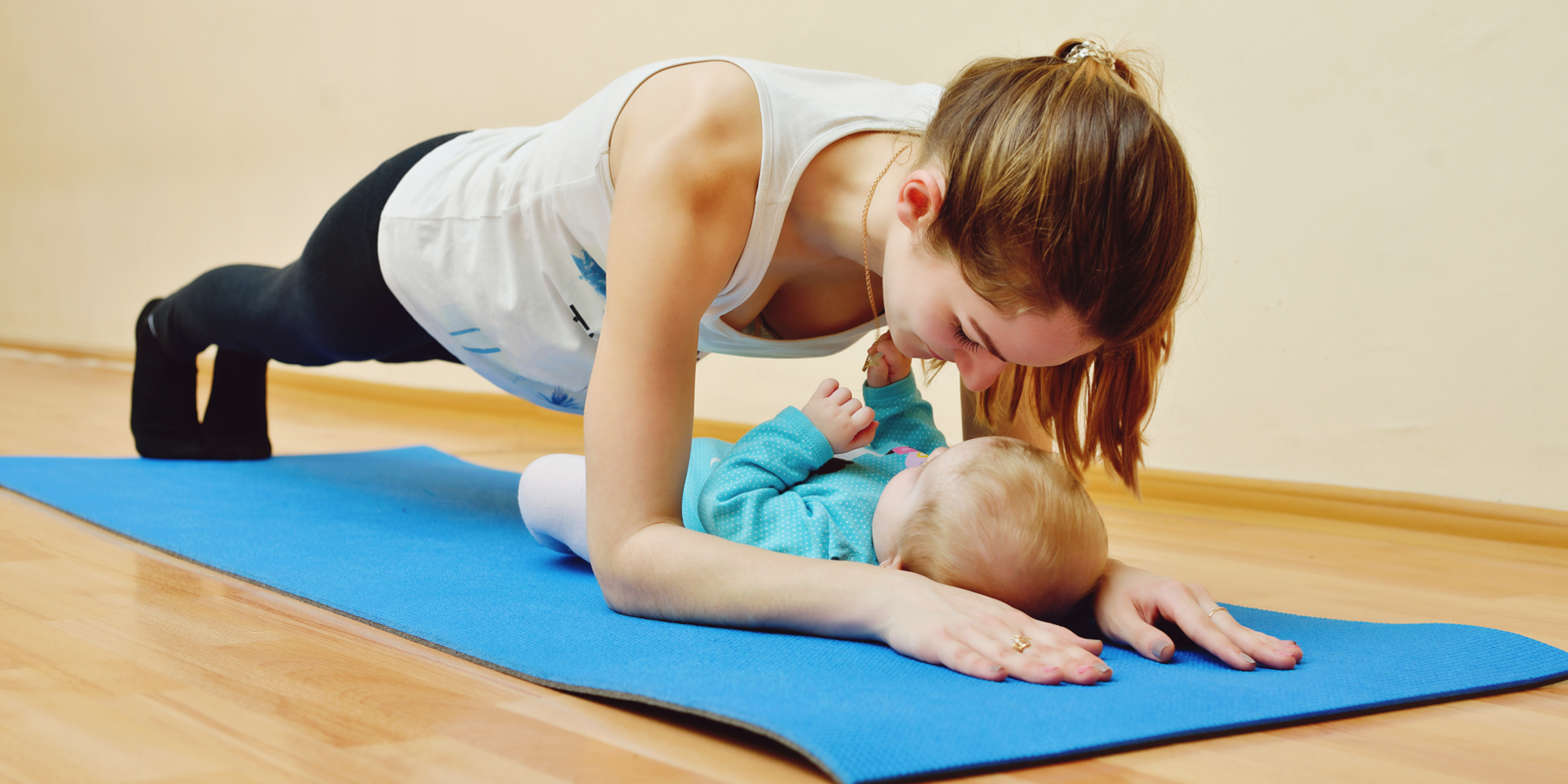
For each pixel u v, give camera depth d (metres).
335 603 1.19
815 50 2.90
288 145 4.29
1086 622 1.21
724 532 1.19
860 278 1.33
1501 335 2.10
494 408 3.68
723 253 1.11
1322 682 0.98
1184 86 2.44
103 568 1.37
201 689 0.91
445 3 3.73
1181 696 0.91
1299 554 1.88
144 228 4.90
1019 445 1.14
